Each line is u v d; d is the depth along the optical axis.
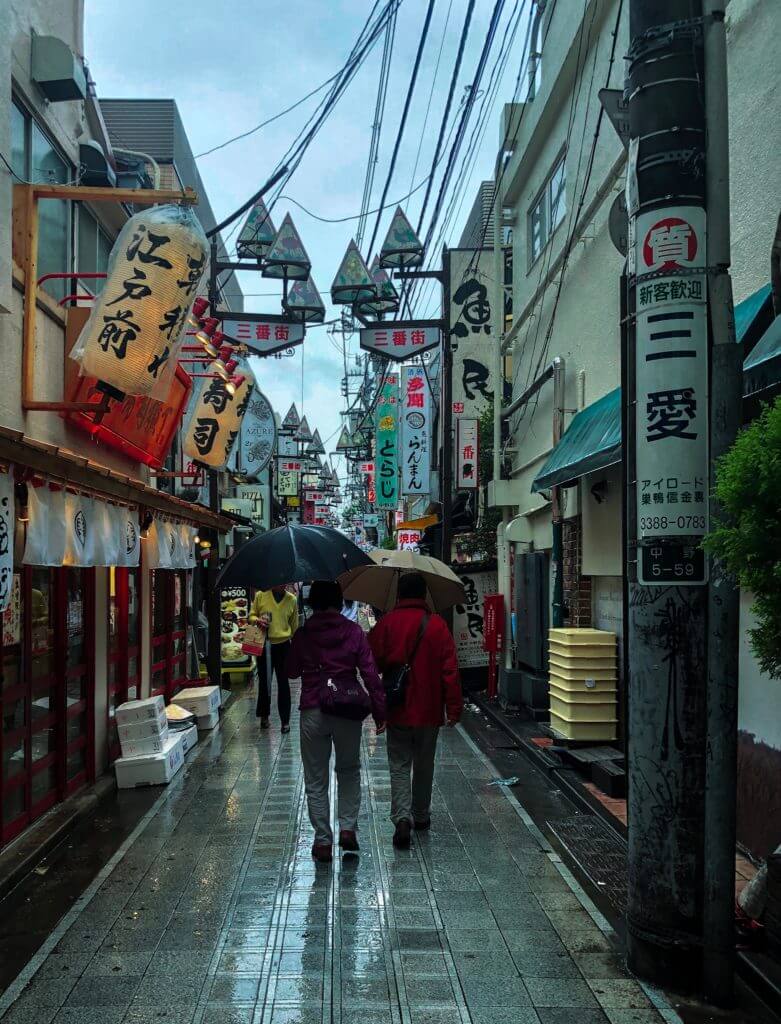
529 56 10.49
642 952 3.88
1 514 4.52
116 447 8.20
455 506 17.20
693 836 3.79
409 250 12.76
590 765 7.30
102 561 6.60
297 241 12.63
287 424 35.22
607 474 8.11
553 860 5.53
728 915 3.65
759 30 5.32
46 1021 3.54
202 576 15.84
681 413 3.79
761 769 5.14
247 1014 3.59
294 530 5.97
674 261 3.81
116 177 9.34
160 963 4.07
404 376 19.66
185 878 5.24
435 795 7.24
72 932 4.44
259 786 7.57
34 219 5.88
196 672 12.66
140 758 7.61
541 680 10.65
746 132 5.47
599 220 8.72
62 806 6.66
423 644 5.98
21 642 6.07
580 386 9.33
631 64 4.01
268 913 4.66
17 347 5.78
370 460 40.75
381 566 6.37
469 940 4.32
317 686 5.54
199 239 5.43
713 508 3.66
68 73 6.85
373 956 4.13
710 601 3.69
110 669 8.26
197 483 14.17
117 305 5.30
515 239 13.35
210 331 8.15
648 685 3.87
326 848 5.48
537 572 10.74
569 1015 3.57
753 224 5.36
